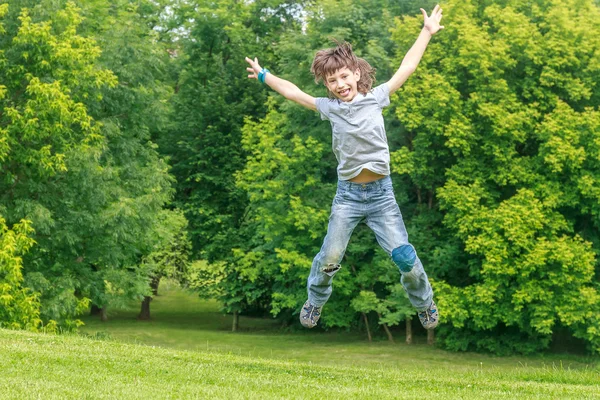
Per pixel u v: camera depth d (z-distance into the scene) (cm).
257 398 608
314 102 516
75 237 1931
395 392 720
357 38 2480
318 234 2303
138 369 810
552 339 2394
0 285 1669
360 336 2644
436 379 927
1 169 1834
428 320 546
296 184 2359
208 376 785
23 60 1902
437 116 2120
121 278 2120
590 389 884
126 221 1997
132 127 2355
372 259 2384
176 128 2930
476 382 905
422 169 2175
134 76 2308
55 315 1833
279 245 2481
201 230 2916
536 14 2220
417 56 529
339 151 507
